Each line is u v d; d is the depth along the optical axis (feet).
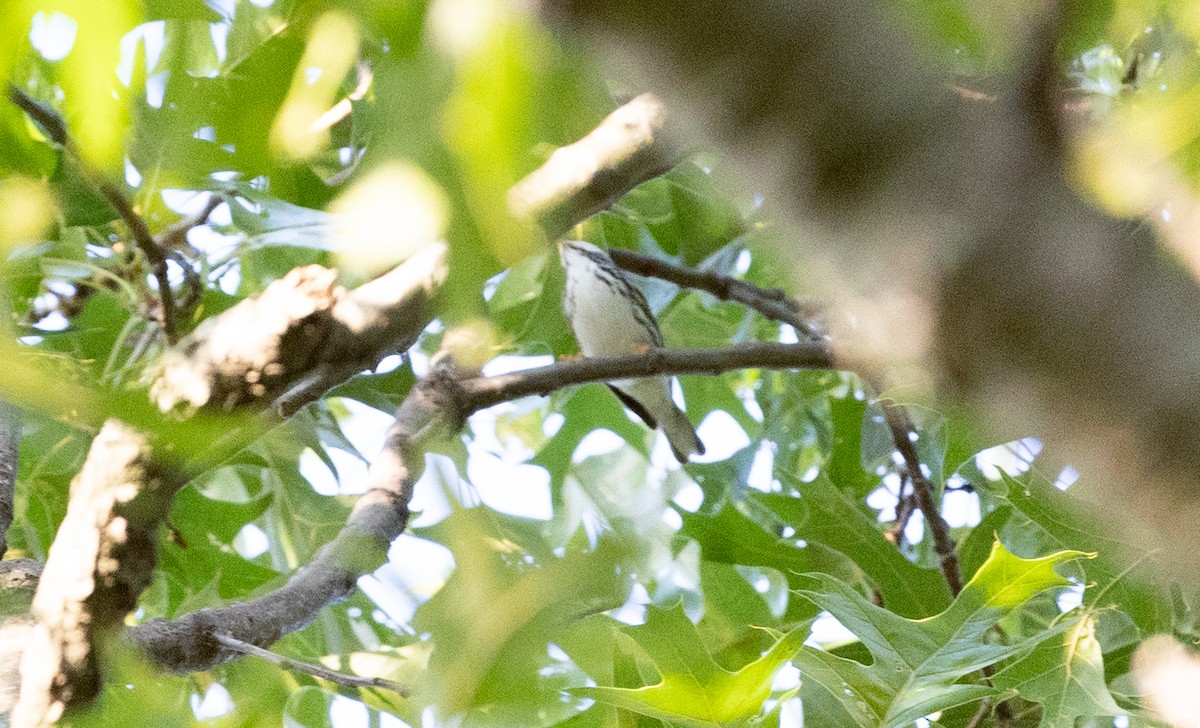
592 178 13.94
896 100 4.92
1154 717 22.22
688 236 35.60
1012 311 4.92
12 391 7.64
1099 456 4.92
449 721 7.85
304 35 8.05
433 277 15.12
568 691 18.45
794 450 39.42
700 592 32.50
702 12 4.82
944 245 4.96
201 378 14.98
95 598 16.03
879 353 5.38
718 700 18.69
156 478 15.89
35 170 13.46
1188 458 4.75
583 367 23.73
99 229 25.76
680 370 23.80
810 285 5.41
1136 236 4.98
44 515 27.04
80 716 14.99
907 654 19.74
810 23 4.82
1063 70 5.11
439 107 5.97
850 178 4.96
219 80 8.87
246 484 32.68
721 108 4.94
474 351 8.28
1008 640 26.91
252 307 15.33
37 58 16.89
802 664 19.75
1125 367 4.82
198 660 17.66
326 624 29.96
